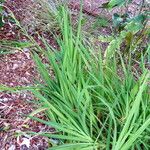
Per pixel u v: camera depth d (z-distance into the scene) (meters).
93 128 1.66
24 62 2.22
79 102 1.58
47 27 2.57
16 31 2.49
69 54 1.80
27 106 1.87
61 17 2.41
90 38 2.33
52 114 1.70
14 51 2.29
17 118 1.79
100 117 1.74
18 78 2.08
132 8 3.05
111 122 1.57
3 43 2.28
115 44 2.02
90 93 1.72
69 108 1.63
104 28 2.72
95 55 2.05
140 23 2.03
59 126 1.53
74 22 2.59
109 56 1.98
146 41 2.34
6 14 2.59
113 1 2.06
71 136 1.53
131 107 1.64
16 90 1.90
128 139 1.52
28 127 1.76
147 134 1.60
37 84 1.88
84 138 1.53
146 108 1.67
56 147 1.47
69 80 1.74
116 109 1.69
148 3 2.16
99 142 1.58
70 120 1.60
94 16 2.91
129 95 1.74
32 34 2.52
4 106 1.85
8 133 1.71
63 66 1.75
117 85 1.80
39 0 2.73
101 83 1.74
